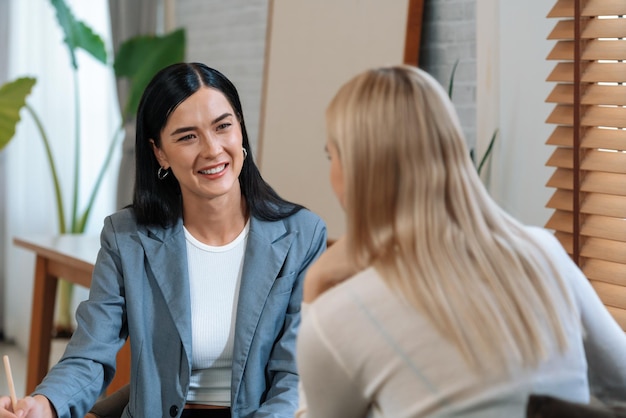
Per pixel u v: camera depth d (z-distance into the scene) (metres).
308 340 1.33
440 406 1.25
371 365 1.29
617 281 2.43
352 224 1.32
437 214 1.28
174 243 2.14
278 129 4.04
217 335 2.13
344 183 1.34
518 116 2.97
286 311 2.17
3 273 5.47
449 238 1.27
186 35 4.94
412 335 1.26
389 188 1.29
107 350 2.08
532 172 2.94
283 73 4.02
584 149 2.51
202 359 2.13
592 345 1.42
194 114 2.05
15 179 5.28
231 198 2.16
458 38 3.27
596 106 2.48
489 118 3.07
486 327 1.23
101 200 5.27
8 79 5.22
